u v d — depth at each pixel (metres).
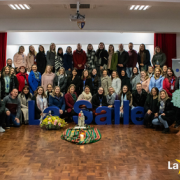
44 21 8.64
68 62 7.99
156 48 8.11
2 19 8.62
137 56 8.19
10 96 5.95
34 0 5.88
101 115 6.28
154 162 3.44
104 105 6.54
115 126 6.06
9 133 5.23
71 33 10.60
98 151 3.93
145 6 7.32
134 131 5.48
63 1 5.97
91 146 4.22
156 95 5.92
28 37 10.63
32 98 6.48
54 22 8.64
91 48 7.93
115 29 8.73
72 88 6.57
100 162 3.42
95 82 7.19
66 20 8.64
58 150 3.98
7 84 6.65
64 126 6.03
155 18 8.73
